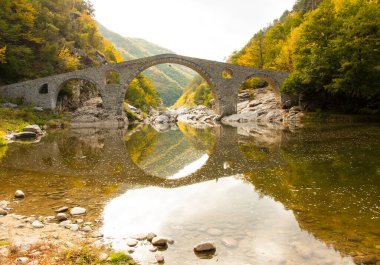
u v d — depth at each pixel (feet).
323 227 27.04
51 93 169.68
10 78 177.27
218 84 200.95
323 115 139.95
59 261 20.38
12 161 61.77
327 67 132.67
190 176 49.55
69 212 31.73
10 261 19.72
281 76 202.90
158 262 21.25
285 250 22.82
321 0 326.03
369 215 29.68
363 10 118.83
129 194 38.75
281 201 34.47
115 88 184.65
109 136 116.98
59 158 66.13
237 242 24.30
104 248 23.35
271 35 283.18
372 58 116.47
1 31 170.40
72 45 240.12
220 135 111.86
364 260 21.12
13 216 29.81
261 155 65.46
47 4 247.70
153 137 117.39
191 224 28.27
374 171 46.19
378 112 128.77
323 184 40.73
